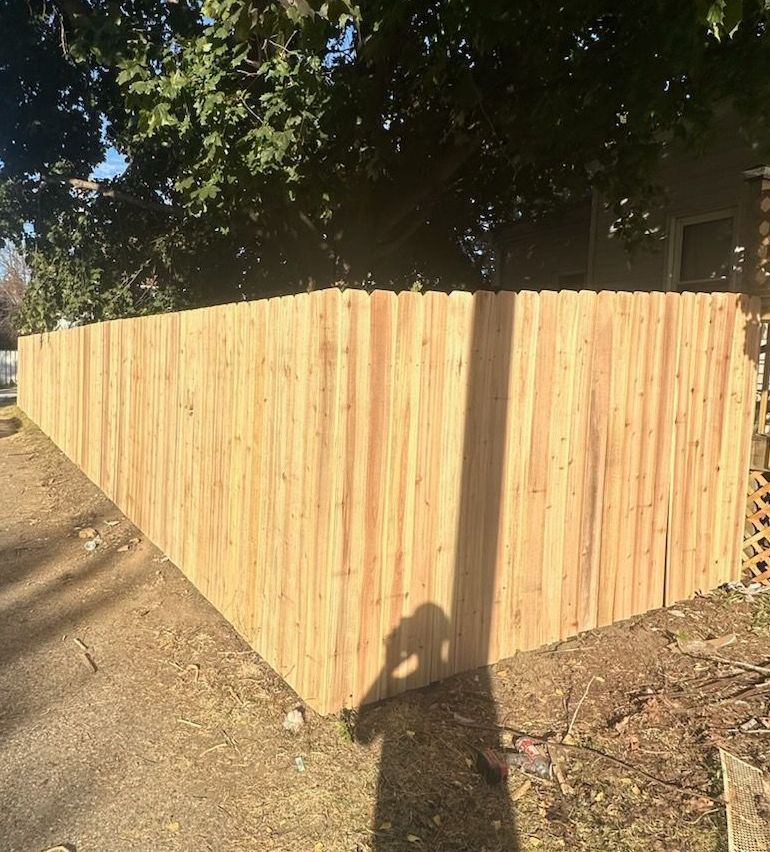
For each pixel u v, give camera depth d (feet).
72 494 26.91
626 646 13.42
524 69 20.99
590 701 11.65
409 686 11.63
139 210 36.83
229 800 9.43
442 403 11.41
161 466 18.71
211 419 14.97
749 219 18.72
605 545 13.88
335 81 20.27
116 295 36.96
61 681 12.78
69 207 36.63
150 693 12.23
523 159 22.59
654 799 9.37
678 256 31.89
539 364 12.47
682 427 14.82
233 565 14.01
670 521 14.90
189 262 37.19
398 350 10.84
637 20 17.76
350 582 10.76
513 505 12.49
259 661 12.94
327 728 10.69
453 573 11.90
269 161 19.27
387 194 27.53
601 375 13.34
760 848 8.41
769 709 11.46
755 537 16.51
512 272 45.27
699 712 11.38
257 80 20.27
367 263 27.84
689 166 30.78
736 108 17.89
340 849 8.55
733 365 15.57
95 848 8.59
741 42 16.47
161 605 15.81
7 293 153.99
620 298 13.43
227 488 14.19
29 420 49.78
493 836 8.74
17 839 8.73
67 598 16.76
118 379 23.32
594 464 13.47
